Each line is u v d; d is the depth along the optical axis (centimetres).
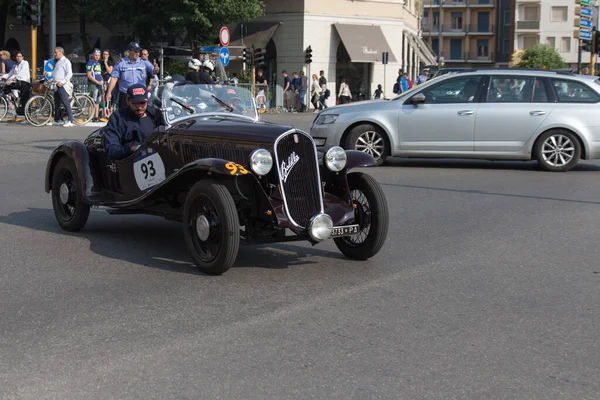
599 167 1494
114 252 740
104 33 4578
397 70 4434
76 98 2156
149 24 3828
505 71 1416
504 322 534
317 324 525
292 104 3822
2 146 1634
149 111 806
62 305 567
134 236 818
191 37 3881
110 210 804
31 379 428
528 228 874
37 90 2103
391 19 4378
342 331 511
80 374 435
